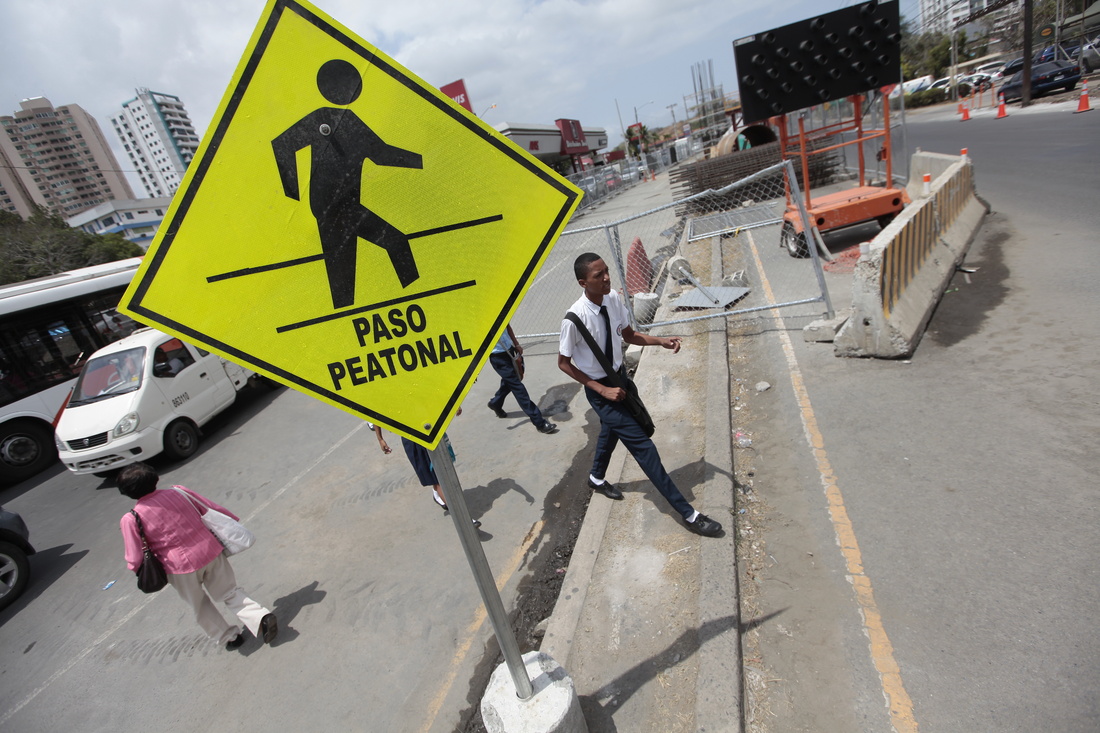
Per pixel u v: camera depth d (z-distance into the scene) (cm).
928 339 551
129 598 503
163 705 369
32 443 930
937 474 370
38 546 658
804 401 502
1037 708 227
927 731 231
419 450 480
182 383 825
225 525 383
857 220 873
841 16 818
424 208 169
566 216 179
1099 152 1122
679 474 436
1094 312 513
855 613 291
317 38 154
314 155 158
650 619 314
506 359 580
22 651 467
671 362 640
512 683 240
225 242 155
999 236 784
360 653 373
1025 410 407
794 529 359
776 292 795
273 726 332
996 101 2581
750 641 292
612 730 262
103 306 1047
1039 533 305
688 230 1232
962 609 276
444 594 409
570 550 422
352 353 171
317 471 661
